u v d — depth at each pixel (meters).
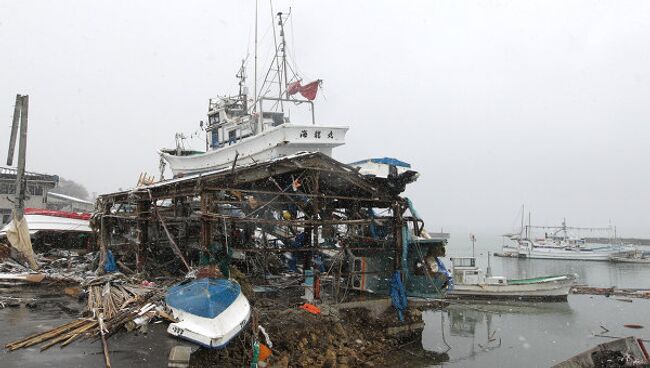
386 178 15.77
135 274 16.03
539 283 30.64
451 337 21.27
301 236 17.08
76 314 11.30
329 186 16.45
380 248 16.59
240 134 23.28
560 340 21.14
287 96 23.00
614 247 67.50
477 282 31.25
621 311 28.48
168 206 19.42
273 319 13.03
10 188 36.03
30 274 15.45
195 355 9.24
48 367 7.75
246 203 13.77
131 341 9.24
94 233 21.92
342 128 19.77
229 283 11.39
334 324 14.05
